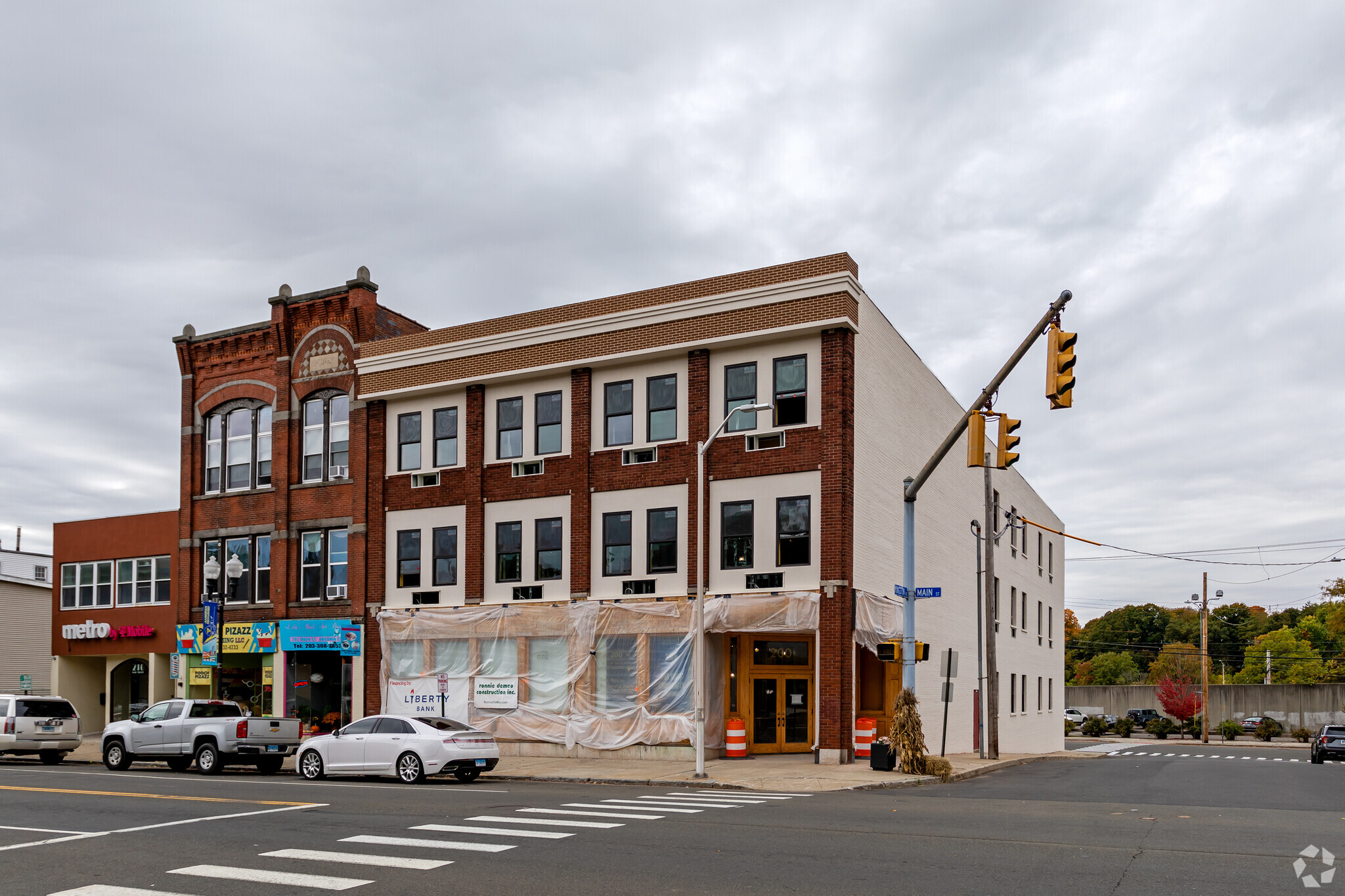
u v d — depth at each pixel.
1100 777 28.16
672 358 30.23
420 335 34.62
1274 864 12.04
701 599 24.08
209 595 37.81
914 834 14.40
